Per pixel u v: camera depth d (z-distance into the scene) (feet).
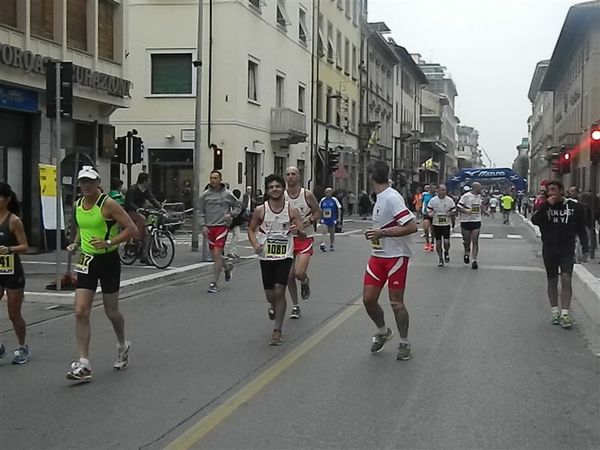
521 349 28.48
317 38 141.79
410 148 255.50
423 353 27.61
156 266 53.21
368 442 17.79
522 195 214.90
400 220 25.59
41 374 24.57
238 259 62.95
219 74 101.91
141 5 102.89
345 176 132.46
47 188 43.01
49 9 62.69
